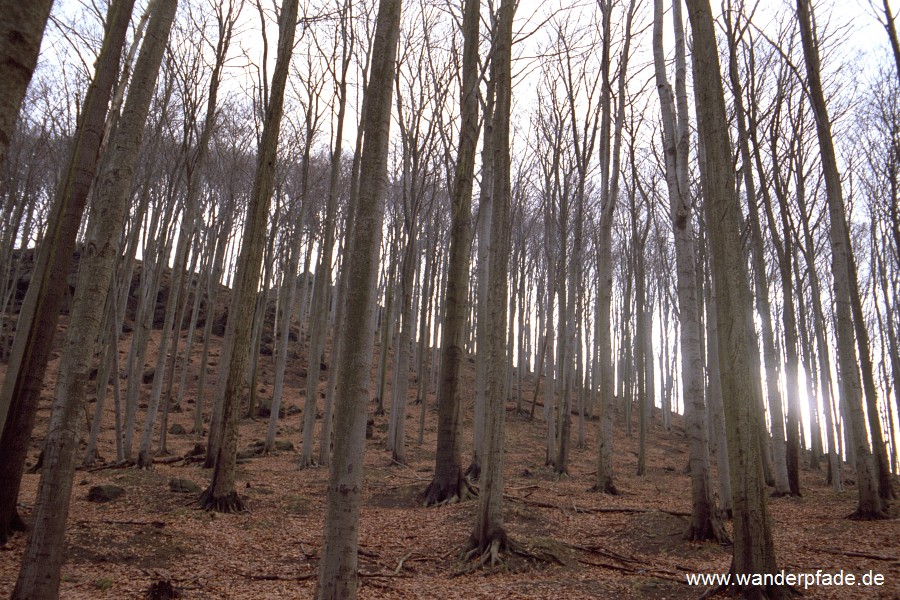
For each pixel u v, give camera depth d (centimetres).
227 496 1039
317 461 1769
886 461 1230
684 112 1012
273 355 3503
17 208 2644
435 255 2500
